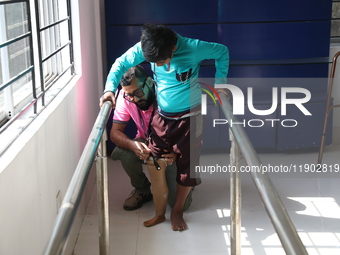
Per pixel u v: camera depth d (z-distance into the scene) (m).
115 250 2.98
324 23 4.55
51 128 2.46
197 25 4.39
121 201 3.66
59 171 2.65
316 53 4.61
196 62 2.94
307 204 3.57
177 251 2.97
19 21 2.51
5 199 1.73
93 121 3.95
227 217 3.38
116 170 4.24
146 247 3.02
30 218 2.06
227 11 4.43
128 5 4.30
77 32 3.30
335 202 3.60
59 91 2.85
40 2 2.86
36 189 2.17
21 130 2.11
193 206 3.55
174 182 3.34
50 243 1.14
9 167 1.78
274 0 4.45
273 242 3.05
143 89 3.11
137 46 2.94
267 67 4.55
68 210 1.30
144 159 3.19
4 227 1.72
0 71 2.19
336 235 3.11
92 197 3.74
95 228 3.27
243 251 2.96
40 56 2.39
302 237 3.10
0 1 1.86
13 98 2.29
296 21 4.52
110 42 4.36
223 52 2.98
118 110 3.36
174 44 2.73
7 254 1.74
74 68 3.35
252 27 4.48
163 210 3.29
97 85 4.27
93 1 4.09
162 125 3.10
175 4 4.32
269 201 1.41
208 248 2.99
